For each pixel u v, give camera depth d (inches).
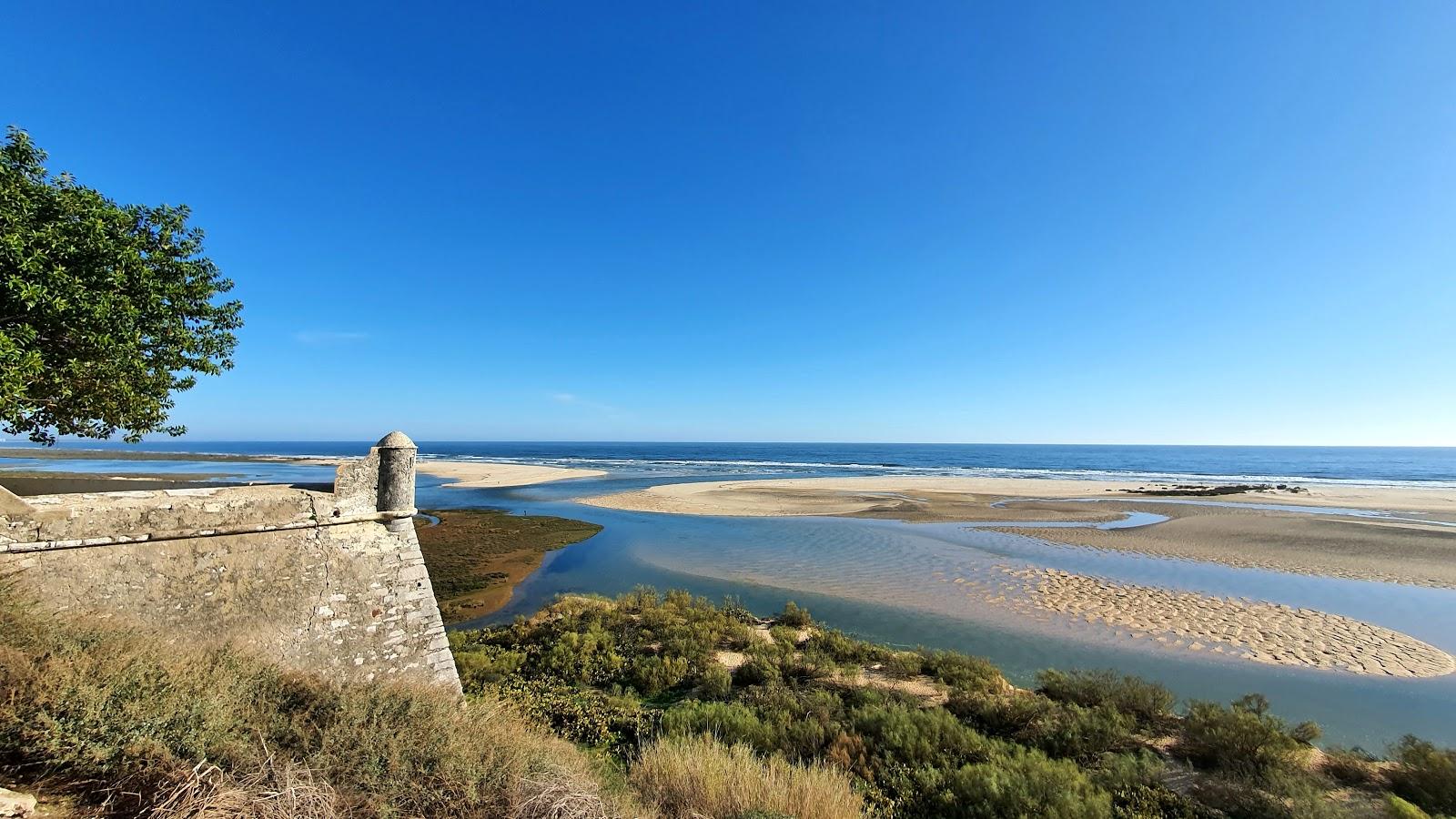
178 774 167.5
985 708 430.0
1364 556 984.9
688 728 386.0
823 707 427.8
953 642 629.9
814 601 768.3
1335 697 498.6
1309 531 1203.9
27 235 303.6
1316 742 422.9
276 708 226.1
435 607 403.5
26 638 203.9
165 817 154.3
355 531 374.0
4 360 284.8
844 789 296.8
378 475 390.0
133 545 292.4
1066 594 780.6
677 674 500.7
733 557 1007.0
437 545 1109.1
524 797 212.7
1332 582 834.2
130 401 392.8
